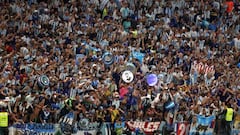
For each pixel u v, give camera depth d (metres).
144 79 116.81
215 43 139.88
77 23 131.50
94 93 108.62
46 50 120.62
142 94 111.12
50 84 108.94
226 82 125.00
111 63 121.56
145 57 125.38
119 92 111.69
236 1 153.50
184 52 131.88
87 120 102.50
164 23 140.38
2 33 122.75
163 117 108.75
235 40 141.38
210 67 128.12
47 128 100.12
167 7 144.38
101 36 130.38
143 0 143.25
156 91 113.12
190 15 145.25
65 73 113.94
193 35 139.50
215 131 111.12
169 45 132.75
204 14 147.25
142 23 138.00
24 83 107.75
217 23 147.38
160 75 119.31
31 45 120.50
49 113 101.50
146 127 105.62
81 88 110.06
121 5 140.00
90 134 102.88
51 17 130.25
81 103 105.06
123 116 106.75
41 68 113.31
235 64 134.50
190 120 109.50
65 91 109.25
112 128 103.50
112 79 115.25
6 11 127.81
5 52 116.81
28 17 128.25
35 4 132.25
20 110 100.31
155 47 131.62
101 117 104.06
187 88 117.38
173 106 109.44
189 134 109.31
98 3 138.50
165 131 107.31
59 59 118.19
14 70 110.06
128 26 136.00
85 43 125.81
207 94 117.38
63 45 123.00
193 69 127.25
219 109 112.06
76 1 136.50
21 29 125.38
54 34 127.06
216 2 150.62
